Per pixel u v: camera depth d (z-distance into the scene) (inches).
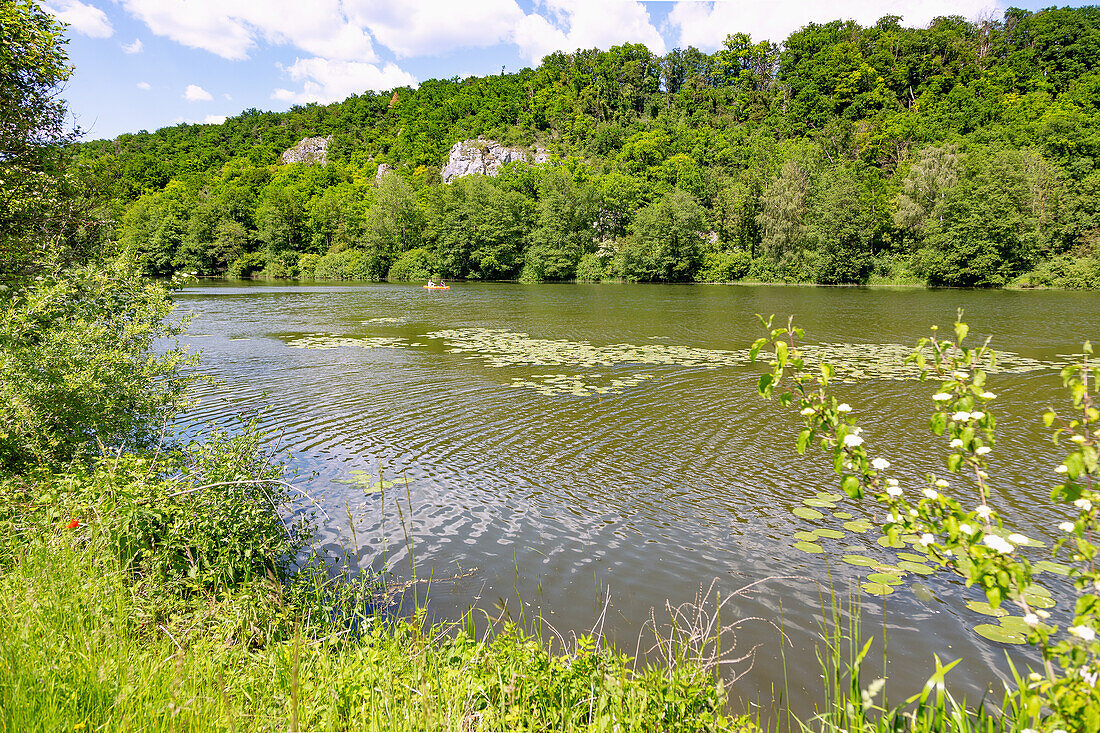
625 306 1466.5
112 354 260.7
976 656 199.2
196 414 485.1
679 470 370.6
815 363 694.5
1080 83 3452.3
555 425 463.2
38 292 261.4
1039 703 90.3
